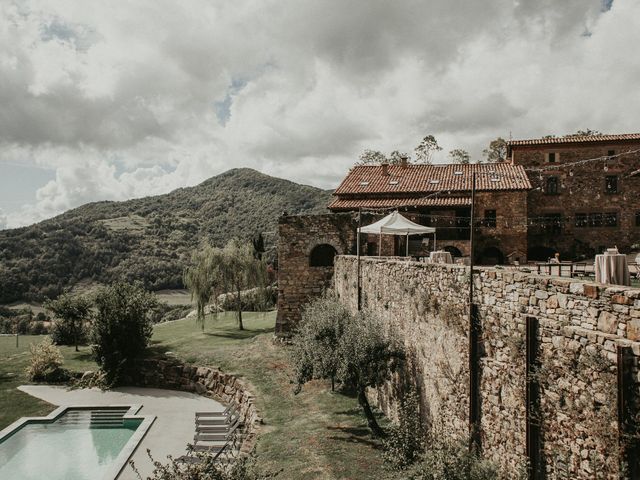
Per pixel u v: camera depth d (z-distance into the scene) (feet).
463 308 38.63
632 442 22.39
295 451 53.52
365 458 49.98
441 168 147.54
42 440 77.05
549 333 28.58
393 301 57.16
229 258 129.59
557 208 142.82
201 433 73.31
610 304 24.38
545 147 144.36
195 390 97.96
